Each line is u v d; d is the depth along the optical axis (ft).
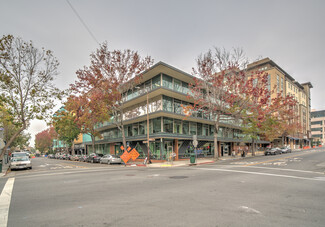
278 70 214.07
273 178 34.68
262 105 84.53
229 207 18.44
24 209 19.01
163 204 19.52
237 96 84.58
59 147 269.23
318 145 321.73
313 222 14.93
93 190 26.68
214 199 21.24
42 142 296.92
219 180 33.09
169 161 89.97
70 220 15.71
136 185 29.68
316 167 51.37
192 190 25.68
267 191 24.86
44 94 67.67
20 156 77.61
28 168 74.74
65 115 125.18
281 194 23.35
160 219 15.57
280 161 69.82
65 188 28.71
